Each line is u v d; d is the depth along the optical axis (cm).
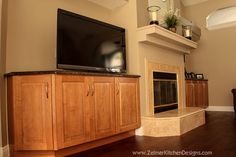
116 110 302
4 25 239
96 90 274
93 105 269
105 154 248
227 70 628
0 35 229
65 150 244
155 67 393
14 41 259
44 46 290
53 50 301
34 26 280
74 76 248
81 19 288
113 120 296
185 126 355
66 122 237
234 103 562
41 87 230
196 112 402
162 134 331
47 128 228
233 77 619
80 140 251
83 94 257
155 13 367
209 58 654
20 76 235
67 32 268
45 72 227
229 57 625
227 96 628
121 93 312
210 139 303
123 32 357
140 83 355
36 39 282
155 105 391
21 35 266
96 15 367
